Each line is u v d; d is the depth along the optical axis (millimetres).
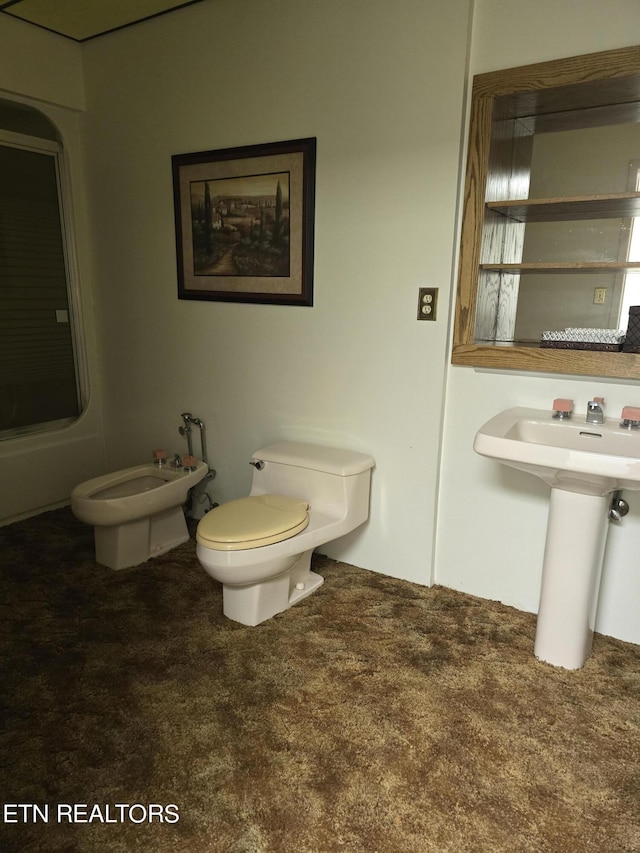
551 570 1799
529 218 2098
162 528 2627
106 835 1278
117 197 2916
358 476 2236
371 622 2072
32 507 3018
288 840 1269
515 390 2049
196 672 1800
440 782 1420
